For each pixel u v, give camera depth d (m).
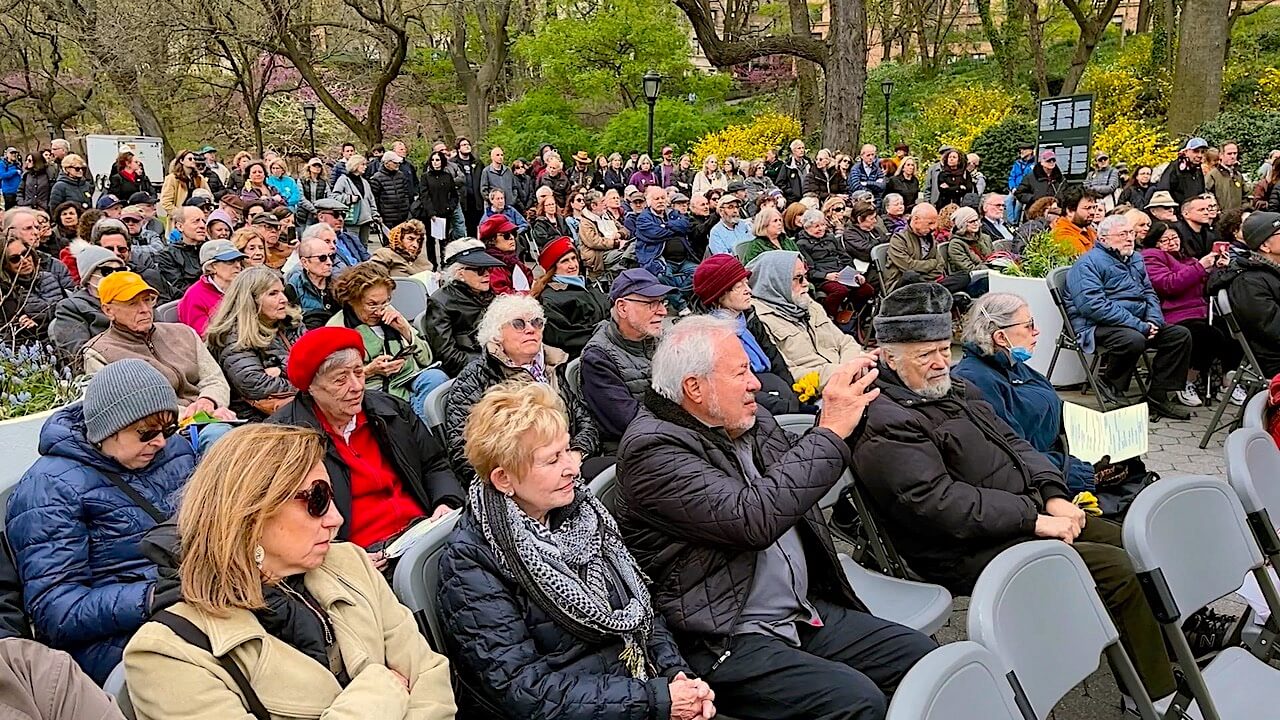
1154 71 22.94
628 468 2.70
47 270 5.75
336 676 2.10
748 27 34.41
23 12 23.69
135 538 2.77
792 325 5.63
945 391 3.29
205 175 13.16
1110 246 6.44
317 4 25.61
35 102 30.06
